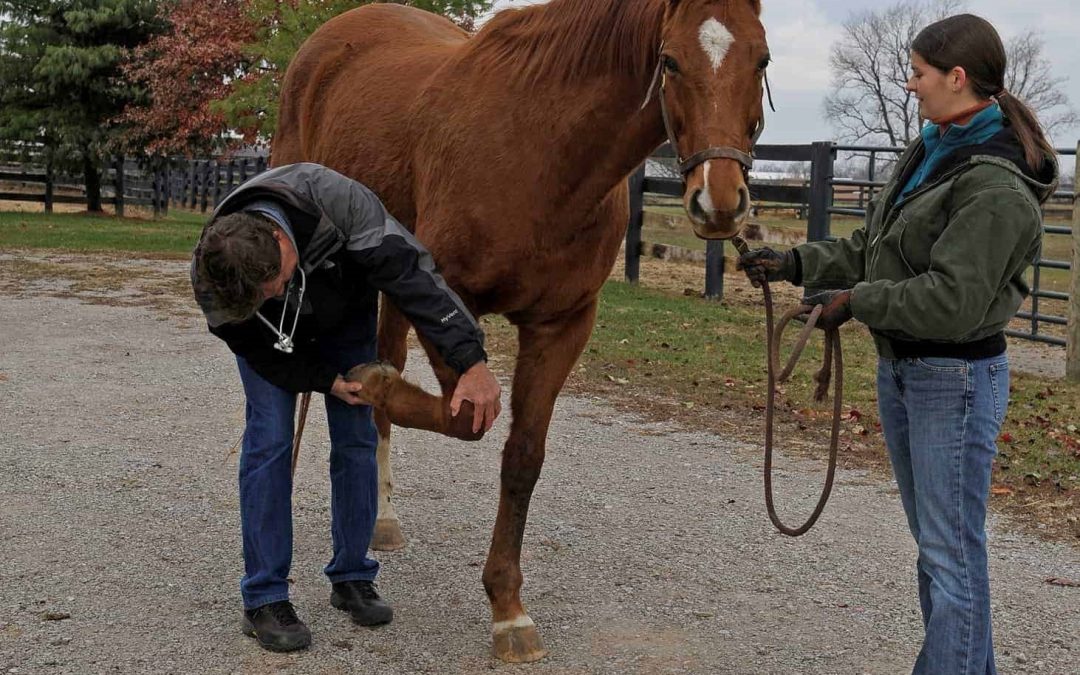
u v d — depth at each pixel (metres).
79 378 6.79
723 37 2.69
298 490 4.69
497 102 3.27
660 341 8.63
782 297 11.92
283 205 2.84
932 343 2.54
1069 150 7.70
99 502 4.39
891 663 3.15
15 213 23.59
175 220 24.48
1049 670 3.13
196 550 3.89
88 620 3.28
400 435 5.64
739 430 5.96
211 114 21.12
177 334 8.56
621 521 4.40
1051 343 8.55
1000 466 5.23
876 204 2.79
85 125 24.16
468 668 3.07
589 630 3.34
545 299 3.30
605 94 3.07
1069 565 4.00
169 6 23.36
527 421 3.30
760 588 3.71
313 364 3.01
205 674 2.97
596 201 3.18
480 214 3.21
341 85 4.43
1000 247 2.36
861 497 4.80
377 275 2.91
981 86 2.46
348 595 3.38
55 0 24.08
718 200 2.64
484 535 4.18
